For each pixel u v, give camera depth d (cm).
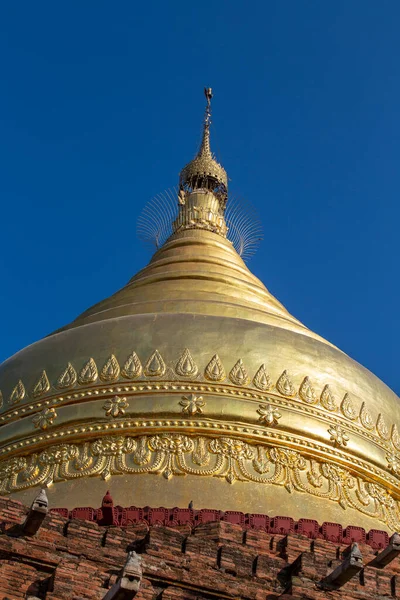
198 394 4519
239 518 3934
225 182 6519
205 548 3678
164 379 4569
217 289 5434
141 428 4412
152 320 4834
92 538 3619
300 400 4616
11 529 3522
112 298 5462
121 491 4194
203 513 3928
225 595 3541
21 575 3394
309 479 4384
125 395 4534
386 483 4569
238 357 4666
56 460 4384
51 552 3509
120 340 4734
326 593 3575
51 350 4797
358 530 4003
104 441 4403
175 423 4422
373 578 3666
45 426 4494
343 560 3675
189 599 3462
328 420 4597
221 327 4797
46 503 3497
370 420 4712
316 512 4262
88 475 4291
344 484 4444
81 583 3362
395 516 4494
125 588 3120
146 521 3894
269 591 3609
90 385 4588
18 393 4666
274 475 4338
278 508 4206
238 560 3672
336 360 4869
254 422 4472
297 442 4469
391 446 4716
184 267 5612
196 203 6175
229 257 5819
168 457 4322
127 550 3622
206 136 6775
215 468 4300
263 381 4616
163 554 3609
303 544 3828
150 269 5700
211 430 4419
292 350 4784
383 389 4956
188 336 4731
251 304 5384
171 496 4166
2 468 4453
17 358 4872
